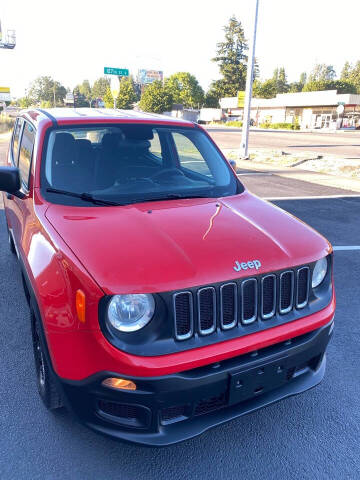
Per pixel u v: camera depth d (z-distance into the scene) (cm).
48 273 245
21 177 386
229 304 234
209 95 10362
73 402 233
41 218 285
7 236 657
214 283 226
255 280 239
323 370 287
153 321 218
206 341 226
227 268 232
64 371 230
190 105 10381
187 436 231
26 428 282
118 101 5297
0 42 4559
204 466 258
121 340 216
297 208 897
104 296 211
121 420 229
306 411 307
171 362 214
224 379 229
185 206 306
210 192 342
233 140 2902
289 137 3462
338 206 923
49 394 276
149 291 214
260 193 1051
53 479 246
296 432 287
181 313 222
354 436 284
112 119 368
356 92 10012
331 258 283
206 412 239
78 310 219
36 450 265
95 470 253
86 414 232
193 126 410
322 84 9319
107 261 226
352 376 348
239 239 259
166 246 242
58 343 232
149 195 320
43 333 245
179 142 385
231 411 245
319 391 329
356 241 691
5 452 263
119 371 214
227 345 229
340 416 303
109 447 269
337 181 1266
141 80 10462
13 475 248
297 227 294
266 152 1961
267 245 257
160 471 254
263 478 251
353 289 513
